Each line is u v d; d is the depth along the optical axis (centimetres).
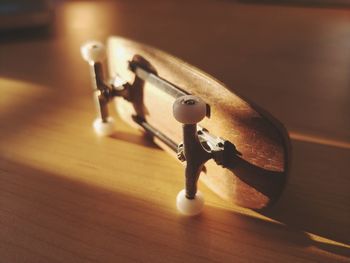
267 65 20
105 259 9
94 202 11
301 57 21
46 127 15
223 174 11
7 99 17
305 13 27
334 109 16
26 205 11
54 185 12
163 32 25
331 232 10
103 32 25
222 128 10
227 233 10
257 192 10
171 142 12
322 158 13
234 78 19
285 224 10
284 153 9
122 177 12
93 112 16
